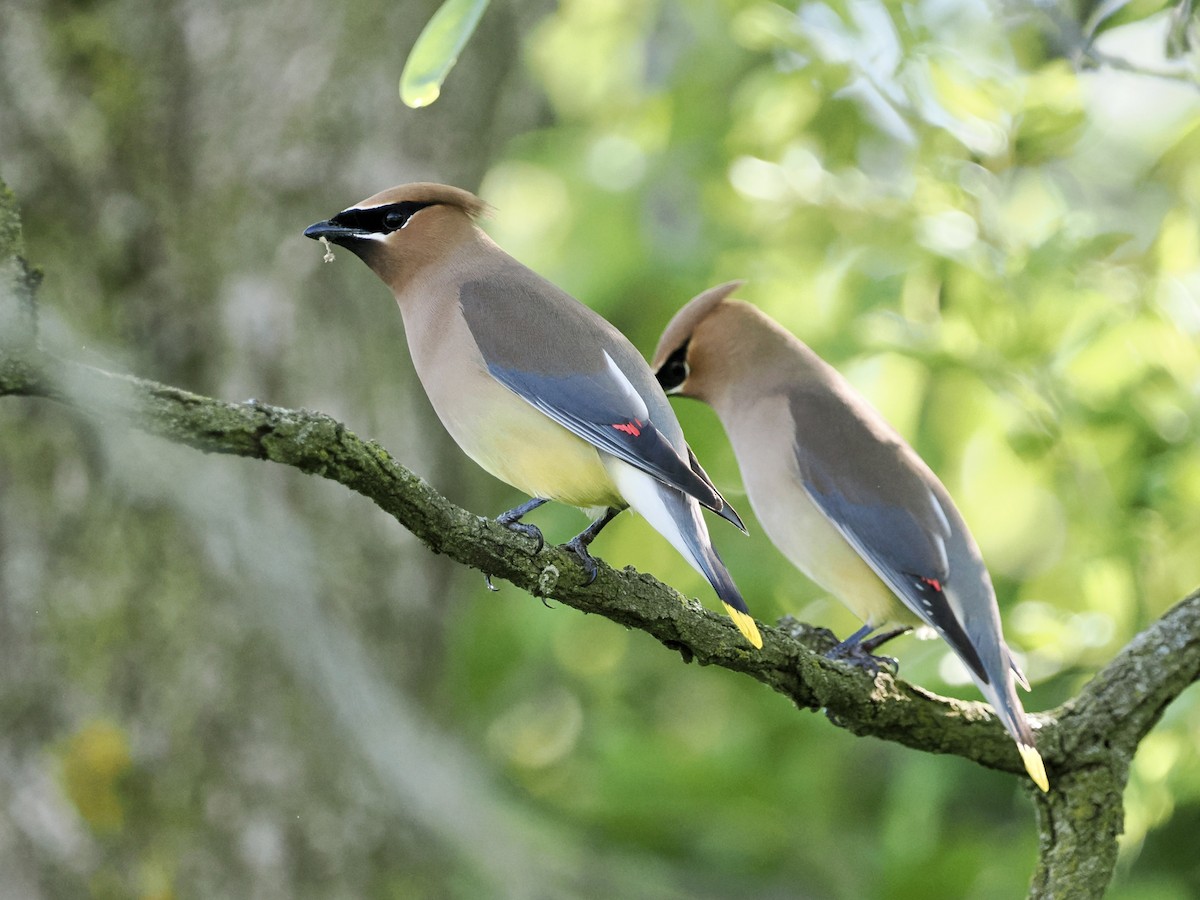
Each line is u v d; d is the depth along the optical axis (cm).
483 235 941
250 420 621
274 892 1184
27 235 1241
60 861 1162
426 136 1385
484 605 1499
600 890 995
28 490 1184
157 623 1186
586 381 844
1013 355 1058
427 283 917
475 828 912
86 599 1181
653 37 1498
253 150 1322
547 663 1588
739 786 1402
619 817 1387
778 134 1201
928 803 1197
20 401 1189
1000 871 1233
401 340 1364
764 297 1306
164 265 1288
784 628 1016
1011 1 1032
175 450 976
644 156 1502
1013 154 1059
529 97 1573
